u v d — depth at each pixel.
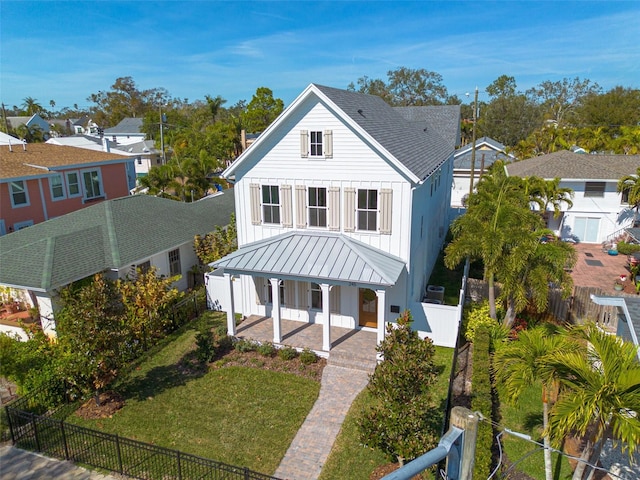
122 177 39.50
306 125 18.67
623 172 34.88
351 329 19.72
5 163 30.38
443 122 49.94
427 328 19.11
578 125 82.38
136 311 18.23
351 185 18.66
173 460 12.21
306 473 11.89
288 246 19.02
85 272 19.00
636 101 79.12
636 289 24.64
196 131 80.69
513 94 114.12
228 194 34.28
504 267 17.84
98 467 11.96
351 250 18.28
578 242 35.50
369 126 19.12
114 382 15.84
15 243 22.23
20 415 12.95
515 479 11.55
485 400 12.77
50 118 161.25
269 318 21.23
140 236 22.72
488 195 23.31
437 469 10.62
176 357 17.98
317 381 16.19
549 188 31.92
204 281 24.61
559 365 9.54
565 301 20.75
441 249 33.06
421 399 10.88
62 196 33.34
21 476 11.68
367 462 12.26
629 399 8.52
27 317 19.14
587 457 10.13
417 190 19.19
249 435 13.40
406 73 110.69
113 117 130.12
